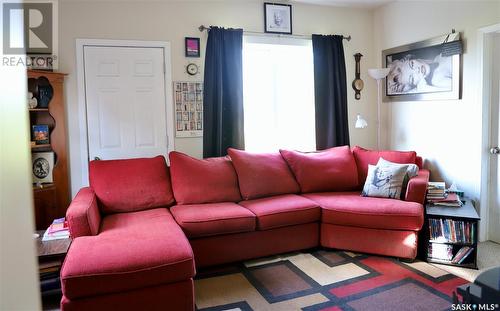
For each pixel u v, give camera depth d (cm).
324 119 439
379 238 312
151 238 243
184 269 222
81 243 236
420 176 346
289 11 422
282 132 444
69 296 202
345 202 329
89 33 358
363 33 465
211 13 395
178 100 389
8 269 61
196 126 398
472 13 345
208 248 295
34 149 341
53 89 342
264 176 360
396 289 262
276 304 246
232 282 280
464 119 359
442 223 301
